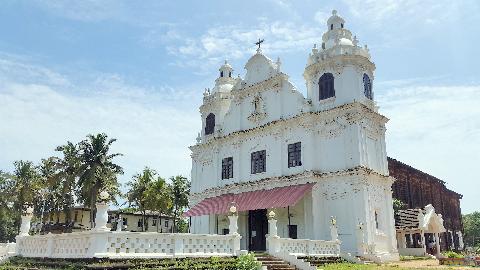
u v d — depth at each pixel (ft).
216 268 56.39
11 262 66.64
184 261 55.26
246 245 119.14
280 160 116.06
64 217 232.12
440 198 207.62
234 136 130.82
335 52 114.73
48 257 59.31
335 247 88.89
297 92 117.39
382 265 85.35
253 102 128.77
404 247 130.93
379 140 113.80
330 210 104.32
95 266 46.68
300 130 114.11
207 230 130.21
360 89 111.14
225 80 150.10
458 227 226.99
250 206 110.63
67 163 164.14
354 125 105.29
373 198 104.83
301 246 81.35
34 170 206.28
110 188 161.27
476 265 89.20
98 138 164.14
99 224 51.31
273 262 70.90
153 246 55.11
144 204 208.95
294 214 109.60
